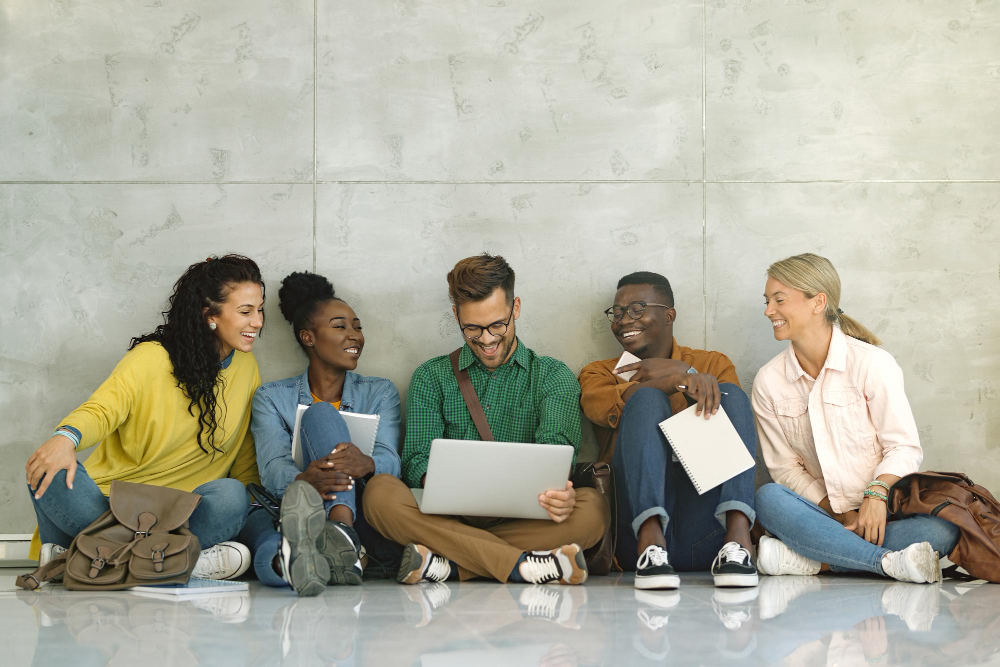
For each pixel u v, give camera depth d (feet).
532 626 5.81
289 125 11.78
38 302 11.48
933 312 11.91
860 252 11.93
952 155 12.01
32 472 8.19
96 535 8.12
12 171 11.60
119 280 11.55
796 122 12.00
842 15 11.99
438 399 10.38
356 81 11.85
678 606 6.77
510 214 11.82
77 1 11.75
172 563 7.97
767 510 9.19
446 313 11.73
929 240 11.94
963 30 11.96
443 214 11.80
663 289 11.07
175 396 9.65
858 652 4.90
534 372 10.34
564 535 8.63
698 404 8.48
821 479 10.03
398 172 11.80
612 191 11.88
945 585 8.25
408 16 11.93
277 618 6.19
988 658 4.73
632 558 9.51
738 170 11.94
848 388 9.75
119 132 11.68
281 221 11.71
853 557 8.69
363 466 8.63
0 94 11.65
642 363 9.76
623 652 4.91
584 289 11.79
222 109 11.76
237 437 10.34
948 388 11.83
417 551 8.37
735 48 12.01
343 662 4.66
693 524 9.25
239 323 9.77
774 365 10.34
